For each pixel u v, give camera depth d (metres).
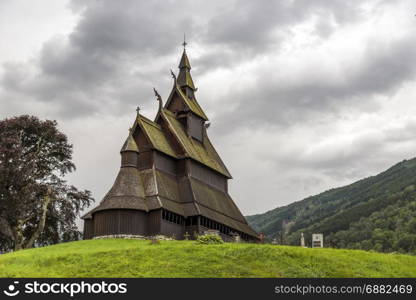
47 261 55.97
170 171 93.06
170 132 96.88
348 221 191.12
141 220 83.44
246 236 100.06
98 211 83.38
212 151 106.75
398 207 182.12
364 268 56.06
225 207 99.12
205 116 106.56
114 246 68.88
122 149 88.75
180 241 73.62
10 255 63.28
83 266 53.75
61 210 90.00
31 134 93.38
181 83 106.81
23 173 86.19
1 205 84.94
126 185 85.62
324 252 60.00
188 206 89.44
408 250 148.75
